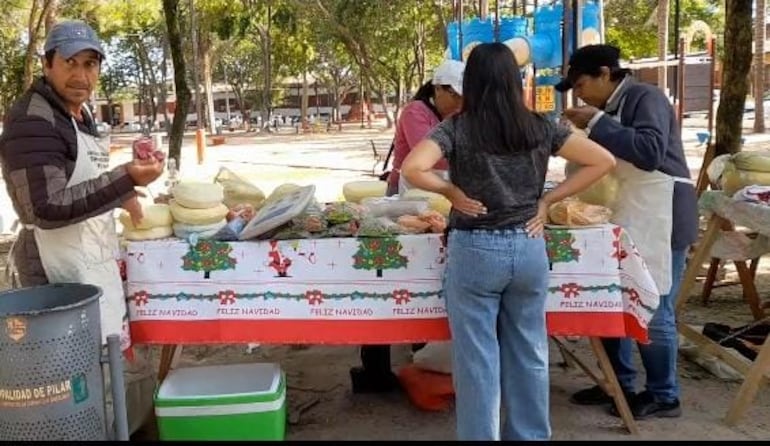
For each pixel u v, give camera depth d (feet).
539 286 9.46
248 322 11.06
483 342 9.42
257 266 11.01
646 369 12.39
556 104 22.84
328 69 156.46
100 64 10.23
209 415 10.55
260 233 10.89
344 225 11.16
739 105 19.69
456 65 13.33
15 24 74.28
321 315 10.99
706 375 14.42
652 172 11.37
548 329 10.93
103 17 79.92
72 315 8.87
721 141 19.76
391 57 111.55
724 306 18.94
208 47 133.18
